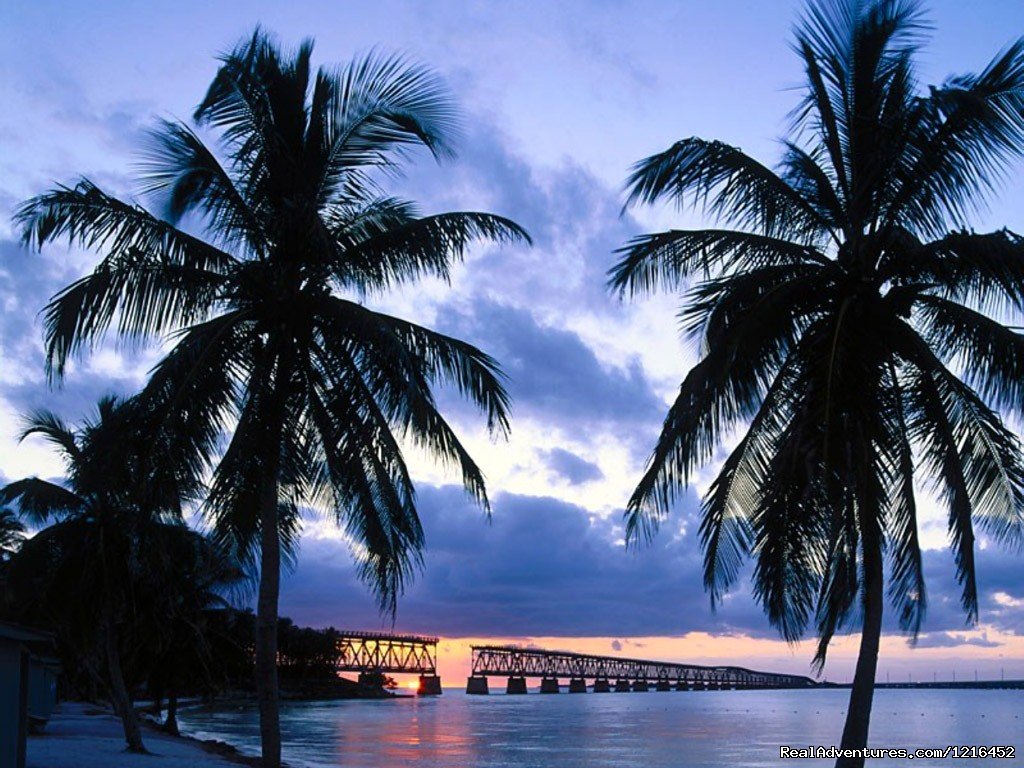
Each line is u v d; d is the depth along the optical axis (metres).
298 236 17.34
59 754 29.86
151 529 21.05
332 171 18.20
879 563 15.18
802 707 172.25
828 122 16.09
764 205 15.82
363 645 196.12
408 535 18.39
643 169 15.45
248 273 17.52
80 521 28.61
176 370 15.87
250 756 41.53
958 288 15.55
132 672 41.81
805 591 15.86
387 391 17.80
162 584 34.03
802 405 14.76
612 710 156.62
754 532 15.62
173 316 17.41
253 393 17.20
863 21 15.73
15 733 15.56
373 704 179.25
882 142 15.20
